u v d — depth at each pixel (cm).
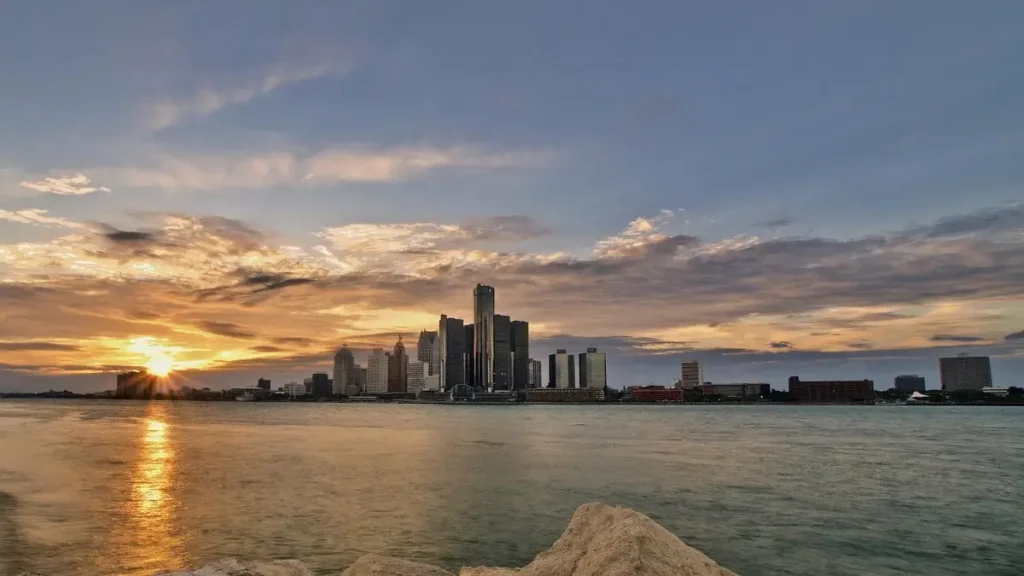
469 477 5516
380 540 3081
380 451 8438
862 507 4084
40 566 2559
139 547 2891
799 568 2705
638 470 6119
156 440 10338
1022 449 8800
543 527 3394
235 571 1111
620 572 920
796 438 11525
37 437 10656
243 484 5012
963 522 3625
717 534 3297
